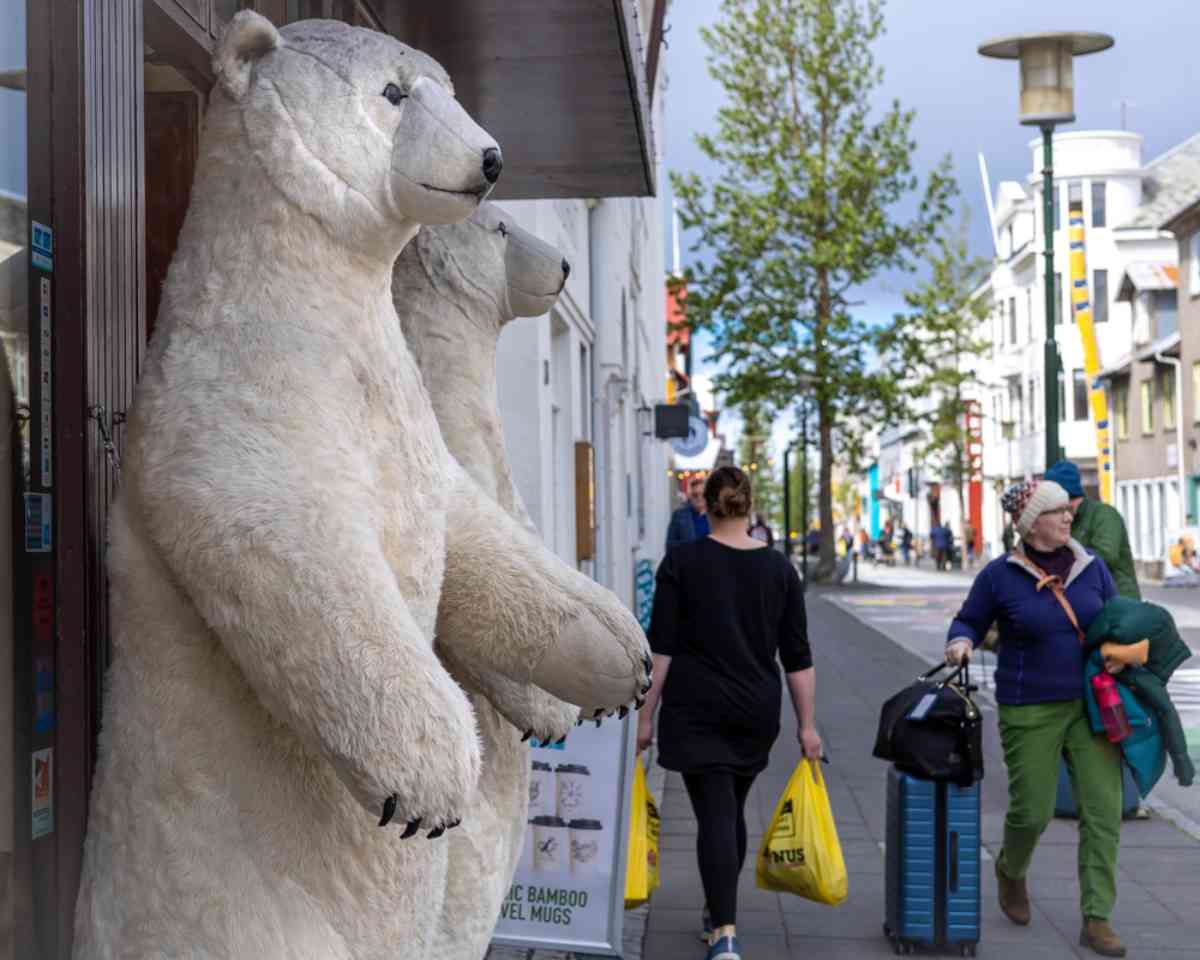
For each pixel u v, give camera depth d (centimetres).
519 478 902
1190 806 999
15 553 254
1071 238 2178
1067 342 6431
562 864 596
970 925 645
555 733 307
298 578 213
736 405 4575
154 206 409
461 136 240
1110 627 647
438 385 370
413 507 244
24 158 267
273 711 220
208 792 226
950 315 4675
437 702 213
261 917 226
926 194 4278
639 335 2362
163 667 227
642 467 2203
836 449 4781
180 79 407
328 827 235
